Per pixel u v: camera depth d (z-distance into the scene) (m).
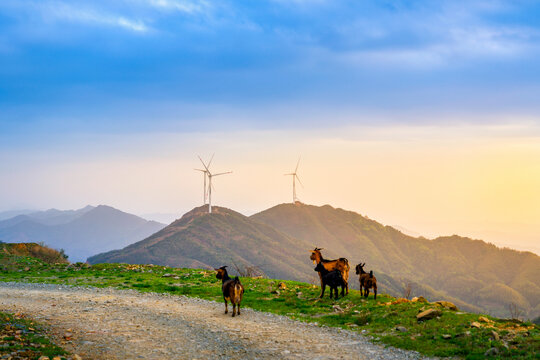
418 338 20.56
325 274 31.89
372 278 30.23
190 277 44.44
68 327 22.80
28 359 15.83
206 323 24.70
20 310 27.14
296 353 19.17
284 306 30.36
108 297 33.25
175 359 18.11
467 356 17.48
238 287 26.89
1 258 55.06
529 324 21.19
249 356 18.70
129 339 20.86
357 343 20.84
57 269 50.12
